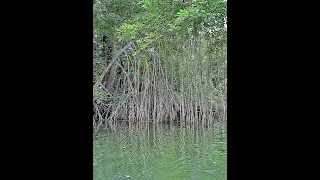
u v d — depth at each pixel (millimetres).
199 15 6523
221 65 9000
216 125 9180
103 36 9375
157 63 9625
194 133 7855
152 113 9625
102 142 6734
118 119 9742
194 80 9156
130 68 9766
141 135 7672
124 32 7797
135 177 4242
